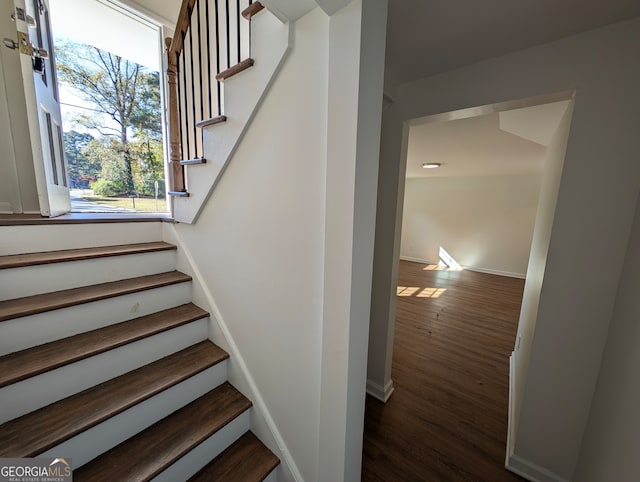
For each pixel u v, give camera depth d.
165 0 2.41
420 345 2.76
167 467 1.03
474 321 3.39
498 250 6.00
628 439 0.75
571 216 1.16
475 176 6.21
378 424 1.72
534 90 1.21
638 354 0.79
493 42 1.18
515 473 1.40
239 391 1.40
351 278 0.82
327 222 0.85
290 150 0.97
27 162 1.84
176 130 1.71
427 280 5.45
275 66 0.95
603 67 1.05
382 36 0.79
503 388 2.09
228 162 1.25
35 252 1.42
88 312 1.29
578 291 1.16
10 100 1.75
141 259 1.64
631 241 1.01
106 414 1.03
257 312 1.24
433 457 1.49
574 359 1.20
